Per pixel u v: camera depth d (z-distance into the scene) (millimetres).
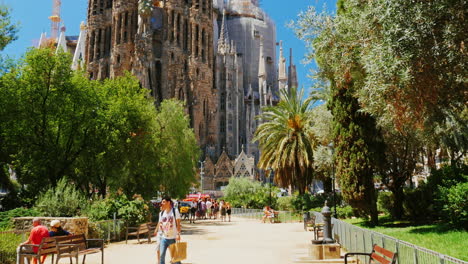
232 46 123188
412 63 12703
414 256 8297
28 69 29609
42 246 11156
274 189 56562
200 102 109625
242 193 60562
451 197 18422
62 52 30562
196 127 106562
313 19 18422
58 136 30328
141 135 33406
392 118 15664
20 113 28828
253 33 134000
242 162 106688
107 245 20312
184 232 28016
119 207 24297
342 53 17406
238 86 123500
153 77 106125
